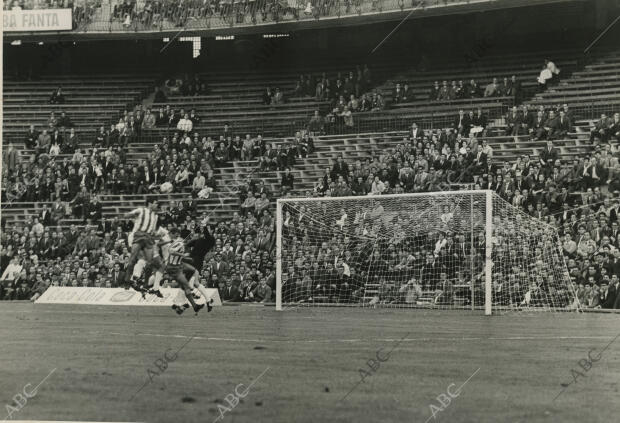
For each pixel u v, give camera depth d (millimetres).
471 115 32812
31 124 42344
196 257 24359
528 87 36562
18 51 44156
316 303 24984
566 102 34562
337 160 31328
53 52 41750
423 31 39938
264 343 12109
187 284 17016
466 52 38969
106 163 35438
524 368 9312
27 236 32219
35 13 41375
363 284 25422
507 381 8359
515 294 23375
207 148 35188
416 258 24703
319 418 6520
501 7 35281
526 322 17156
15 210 35094
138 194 34188
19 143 41719
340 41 41312
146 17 41000
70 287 27609
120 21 41188
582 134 31375
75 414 6727
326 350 11102
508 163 29688
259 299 26312
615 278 23031
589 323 16891
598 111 33594
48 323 16922
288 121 39469
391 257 25406
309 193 31125
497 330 14727
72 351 11023
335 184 30203
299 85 40094
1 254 31609
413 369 9172
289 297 25828
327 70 41062
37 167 36344
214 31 40375
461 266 24094
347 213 26859
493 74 37812
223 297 26641
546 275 23625
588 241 24344
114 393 7617
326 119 36438
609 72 35375
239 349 11234
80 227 31891
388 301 24750
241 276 26719
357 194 29391
